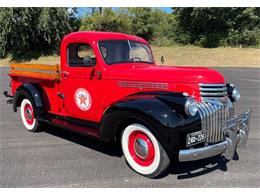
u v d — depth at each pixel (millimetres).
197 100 4590
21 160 5125
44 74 6352
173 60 28781
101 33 5664
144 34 39875
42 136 6445
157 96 4535
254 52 31188
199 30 38531
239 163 5000
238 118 4750
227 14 36656
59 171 4695
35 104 6402
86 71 5527
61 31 33344
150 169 4441
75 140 6176
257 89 13047
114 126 4742
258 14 37344
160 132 4195
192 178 4477
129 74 5039
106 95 5301
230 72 20672
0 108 9266
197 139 4332
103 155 5371
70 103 5926
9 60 33531
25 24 31984
